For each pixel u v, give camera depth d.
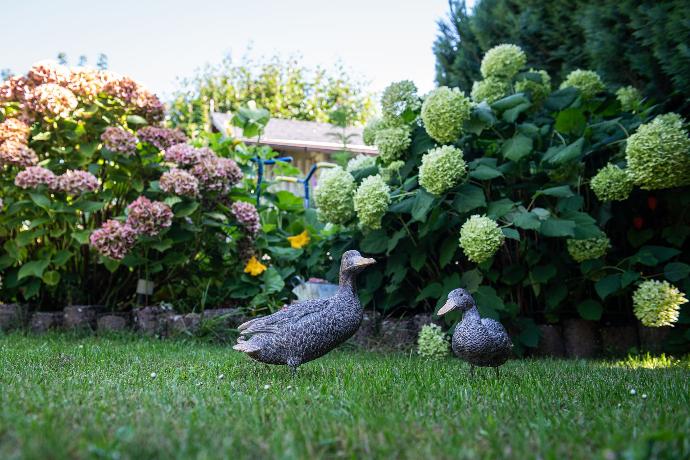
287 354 3.68
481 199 5.19
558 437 2.13
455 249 5.50
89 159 6.78
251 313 6.71
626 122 5.65
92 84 6.80
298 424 2.26
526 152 5.19
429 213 5.41
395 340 5.88
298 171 8.80
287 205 8.08
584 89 6.02
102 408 2.51
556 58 7.37
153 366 4.17
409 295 6.10
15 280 6.80
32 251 6.89
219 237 6.86
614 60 6.49
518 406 2.72
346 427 2.20
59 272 6.92
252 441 2.02
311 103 30.86
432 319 5.80
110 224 6.12
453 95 5.23
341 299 3.91
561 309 5.86
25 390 2.95
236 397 2.89
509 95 5.90
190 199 6.46
